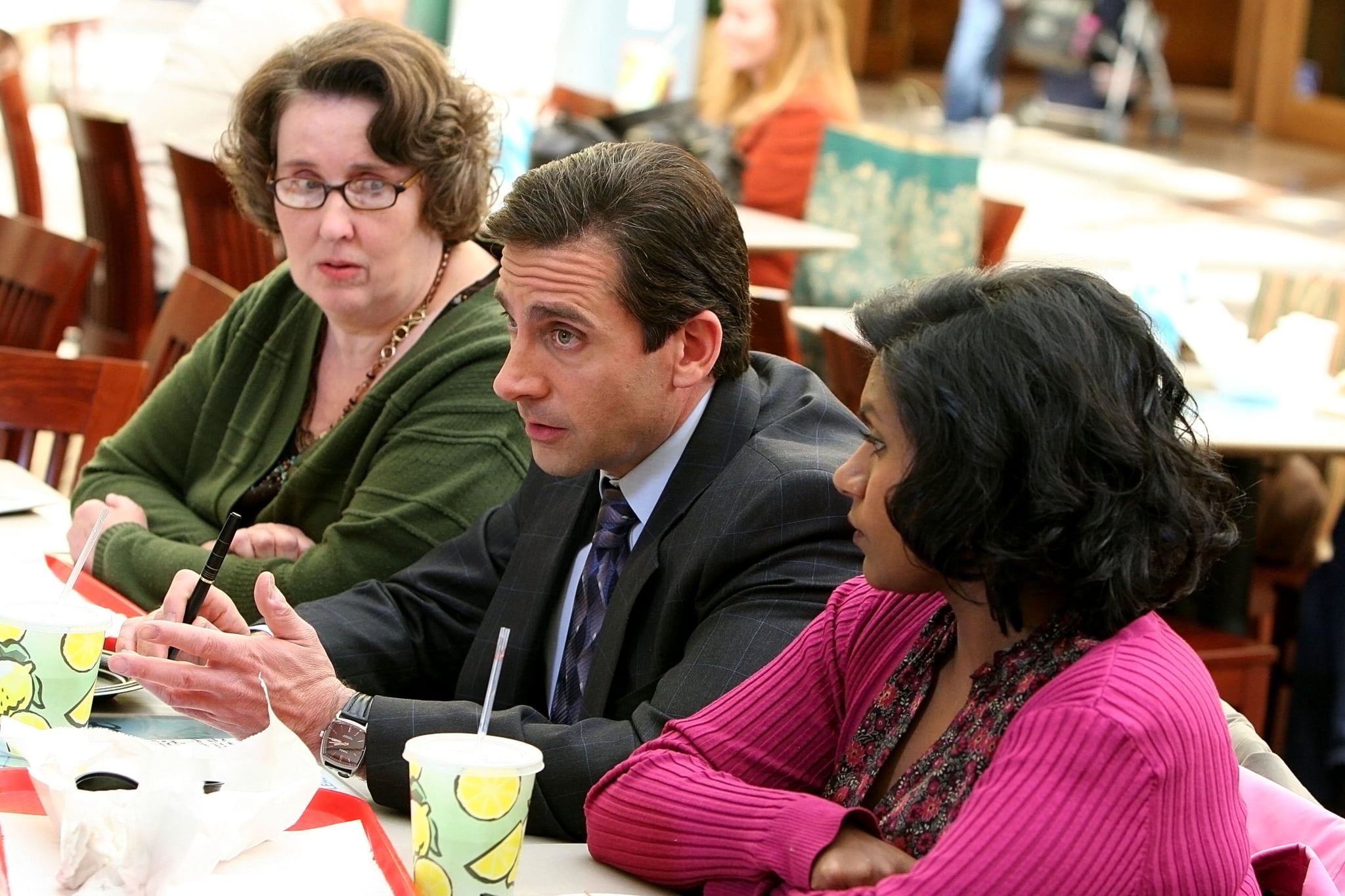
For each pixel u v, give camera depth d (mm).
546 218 3018
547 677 3521
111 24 22531
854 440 3336
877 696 2652
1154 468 2238
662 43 10258
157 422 4785
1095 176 22938
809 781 2787
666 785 2686
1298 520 7133
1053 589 2350
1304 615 5895
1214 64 32969
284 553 4297
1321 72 27609
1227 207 21125
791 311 7840
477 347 4203
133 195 8125
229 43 8391
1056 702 2256
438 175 4230
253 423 4613
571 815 2967
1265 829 2627
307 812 2617
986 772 2287
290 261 4320
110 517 4414
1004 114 28938
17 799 2506
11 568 3924
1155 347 2295
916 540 2285
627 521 3324
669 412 3189
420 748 2428
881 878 2381
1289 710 6094
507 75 9266
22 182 10031
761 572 3115
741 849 2539
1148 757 2186
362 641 3668
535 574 3521
